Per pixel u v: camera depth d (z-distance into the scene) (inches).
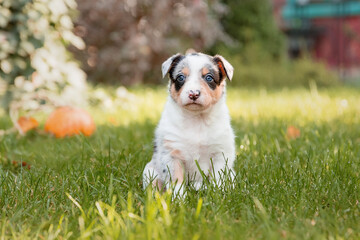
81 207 111.1
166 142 134.9
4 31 285.3
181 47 489.1
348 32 855.1
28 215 108.4
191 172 137.6
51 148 180.5
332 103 328.2
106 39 493.7
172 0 477.7
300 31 837.8
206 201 113.8
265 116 264.5
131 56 462.9
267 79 530.9
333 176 132.8
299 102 336.5
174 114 136.0
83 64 500.4
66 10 296.8
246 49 556.7
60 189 125.3
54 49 299.9
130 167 151.5
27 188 127.3
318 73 549.3
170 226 93.5
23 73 288.5
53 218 105.0
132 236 87.6
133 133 211.8
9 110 279.0
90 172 140.3
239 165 152.1
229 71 139.1
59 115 212.8
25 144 196.7
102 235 95.4
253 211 108.5
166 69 140.8
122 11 463.2
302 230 94.6
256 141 183.9
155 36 468.4
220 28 523.8
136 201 118.2
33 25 286.7
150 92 394.9
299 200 113.3
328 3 855.7
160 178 133.8
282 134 203.0
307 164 140.8
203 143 134.6
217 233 89.1
